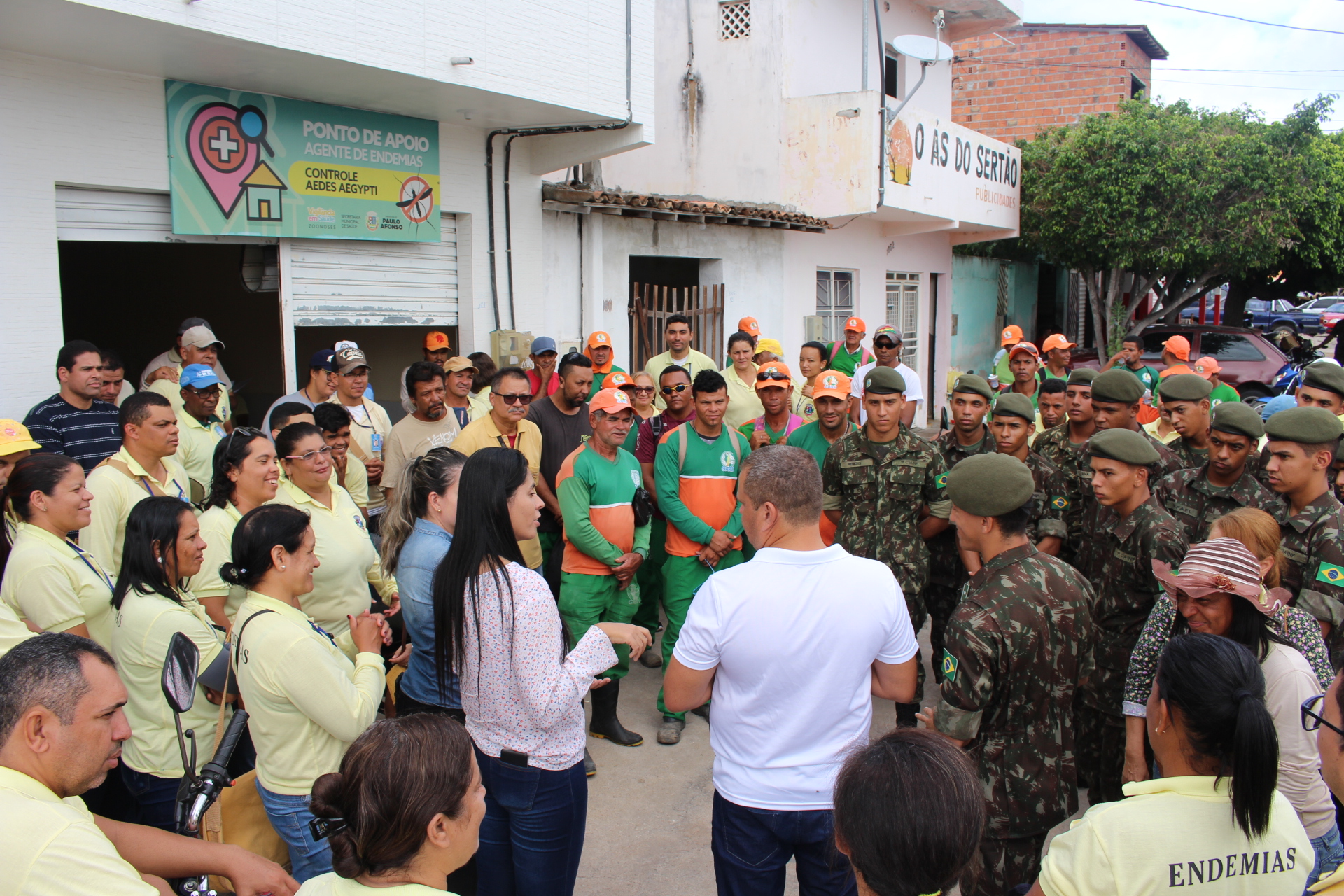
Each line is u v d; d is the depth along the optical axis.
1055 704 2.63
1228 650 1.76
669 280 11.51
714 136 11.93
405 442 5.33
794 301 11.91
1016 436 4.58
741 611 2.37
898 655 2.48
